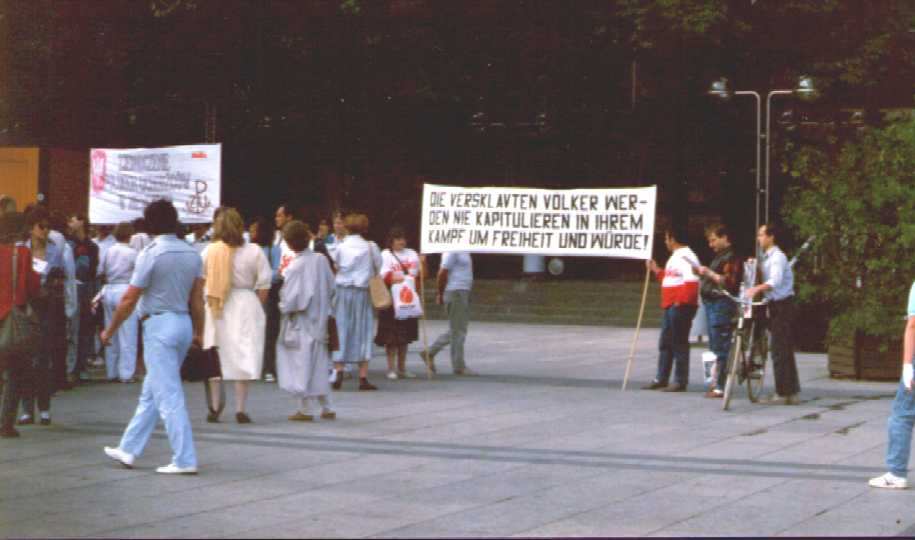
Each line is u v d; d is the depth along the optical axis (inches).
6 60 1270.9
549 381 660.1
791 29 1250.6
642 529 299.1
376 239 1460.4
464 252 686.5
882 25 1254.9
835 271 701.9
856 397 605.3
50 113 1323.8
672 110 1322.6
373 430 468.4
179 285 374.6
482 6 1245.1
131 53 1270.9
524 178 1428.4
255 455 408.2
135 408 531.5
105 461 393.7
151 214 375.6
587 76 1338.6
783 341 568.4
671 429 477.1
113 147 1371.8
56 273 572.4
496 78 1318.9
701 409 543.2
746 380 591.5
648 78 1304.1
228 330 481.4
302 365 487.8
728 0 1219.9
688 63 1267.2
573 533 293.7
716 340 590.9
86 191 1155.3
